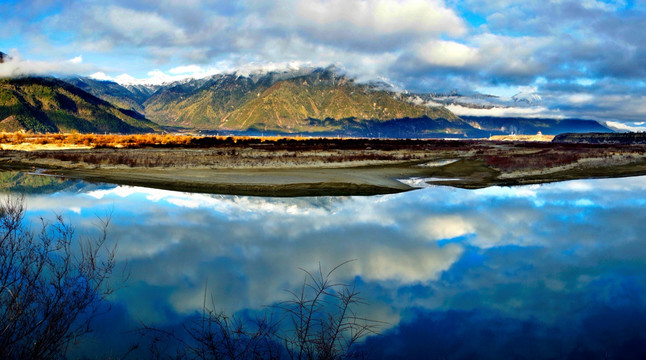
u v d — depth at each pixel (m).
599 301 10.90
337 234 17.27
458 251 15.18
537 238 16.98
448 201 25.77
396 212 22.17
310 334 7.47
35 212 19.72
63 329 6.46
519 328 9.42
